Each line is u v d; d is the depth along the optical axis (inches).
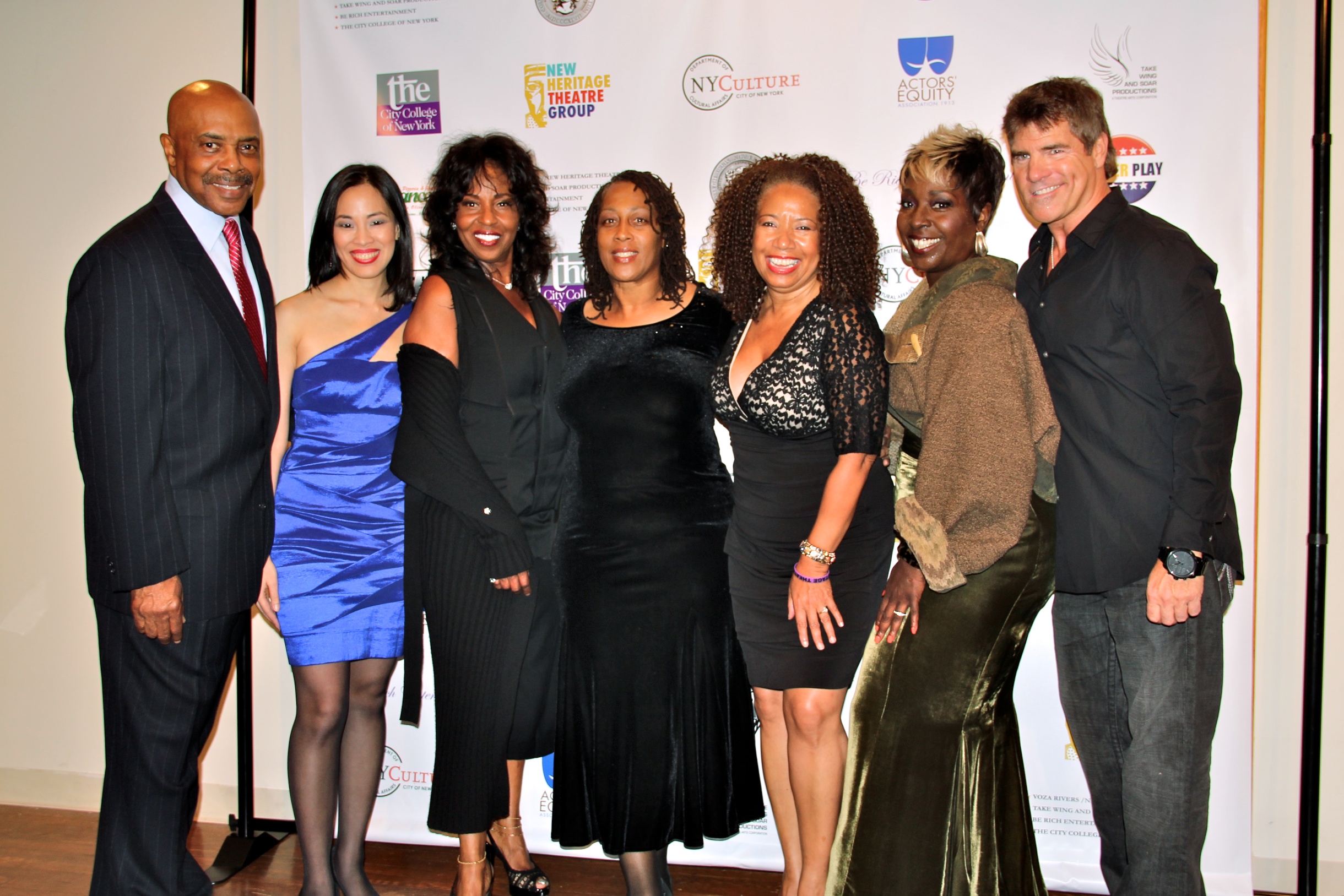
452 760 75.8
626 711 76.4
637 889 79.1
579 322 78.4
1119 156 85.3
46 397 108.0
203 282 70.7
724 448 95.7
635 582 75.5
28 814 107.0
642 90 91.6
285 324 80.6
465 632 74.6
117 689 71.2
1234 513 68.2
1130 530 66.5
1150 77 84.4
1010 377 63.9
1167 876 68.2
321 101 95.8
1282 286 88.6
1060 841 91.1
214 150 70.2
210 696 74.6
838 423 68.4
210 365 70.6
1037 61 85.8
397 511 82.1
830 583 70.8
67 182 107.3
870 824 71.4
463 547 74.4
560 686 79.0
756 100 90.1
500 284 79.0
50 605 108.6
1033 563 68.1
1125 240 65.9
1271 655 90.6
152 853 72.1
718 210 75.9
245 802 97.4
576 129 92.7
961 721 69.7
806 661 72.2
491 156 77.2
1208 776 68.9
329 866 81.0
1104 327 66.2
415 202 95.0
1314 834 85.5
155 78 105.0
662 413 74.7
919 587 70.5
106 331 66.1
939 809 69.8
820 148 89.4
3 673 109.2
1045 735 91.2
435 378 73.0
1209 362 62.4
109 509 66.9
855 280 69.6
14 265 107.3
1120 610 68.8
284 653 104.0
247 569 74.3
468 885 79.0
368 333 80.6
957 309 66.2
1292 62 87.4
